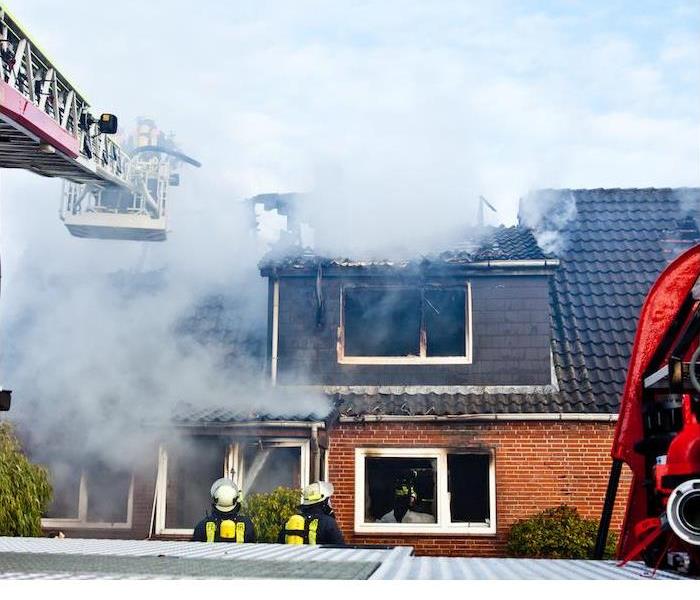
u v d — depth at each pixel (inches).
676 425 121.1
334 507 588.1
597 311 650.2
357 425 597.9
